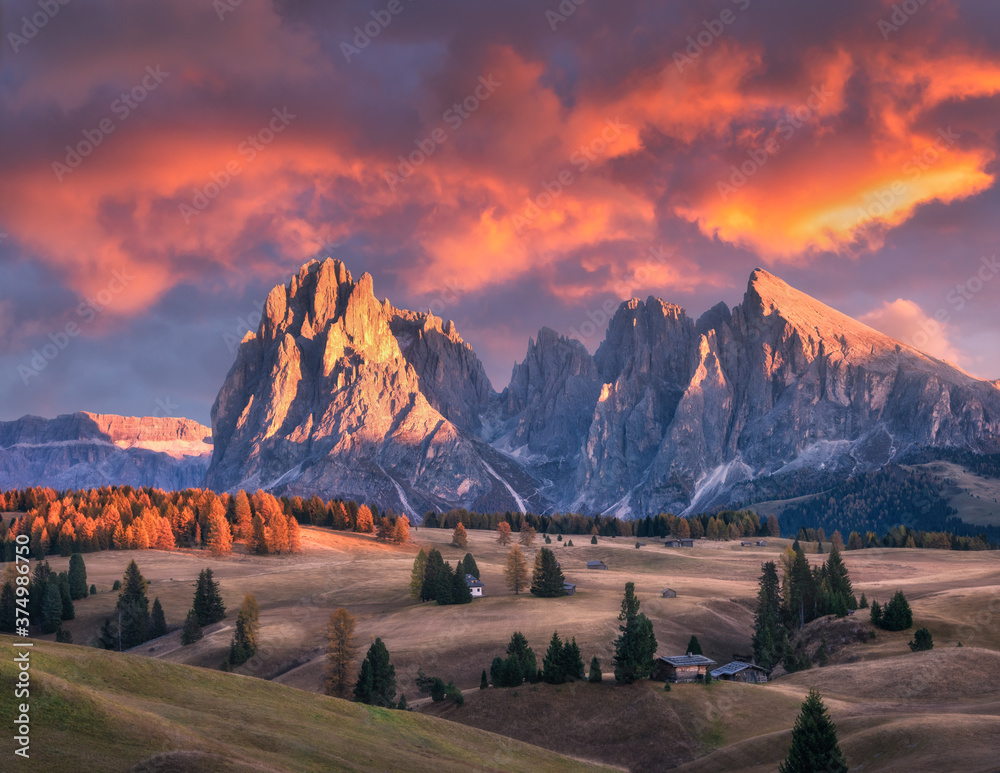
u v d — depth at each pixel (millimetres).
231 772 39656
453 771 51562
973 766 51781
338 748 49469
